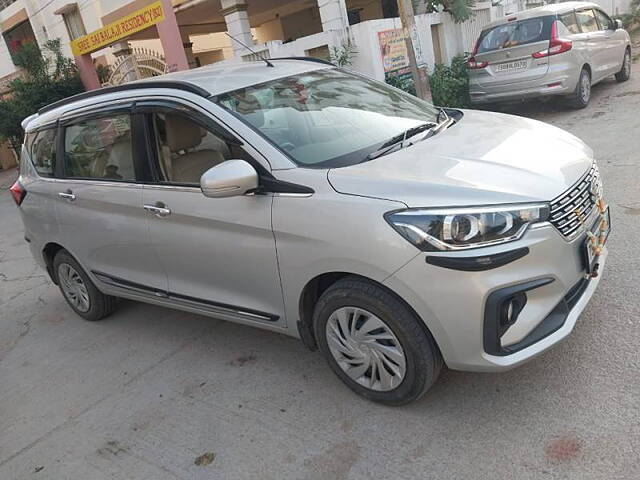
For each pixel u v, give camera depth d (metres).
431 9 12.16
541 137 3.26
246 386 3.49
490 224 2.48
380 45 10.35
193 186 3.38
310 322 3.19
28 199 4.73
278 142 3.12
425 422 2.84
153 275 3.92
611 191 5.22
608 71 9.76
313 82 3.79
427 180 2.67
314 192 2.84
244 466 2.82
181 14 14.46
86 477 3.00
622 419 2.58
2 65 21.28
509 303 2.54
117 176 3.89
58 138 4.37
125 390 3.75
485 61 9.22
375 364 2.91
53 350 4.60
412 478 2.53
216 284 3.50
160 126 3.52
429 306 2.55
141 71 14.68
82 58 16.27
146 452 3.09
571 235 2.70
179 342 4.24
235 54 12.68
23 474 3.14
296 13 18.66
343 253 2.71
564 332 2.64
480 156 2.92
